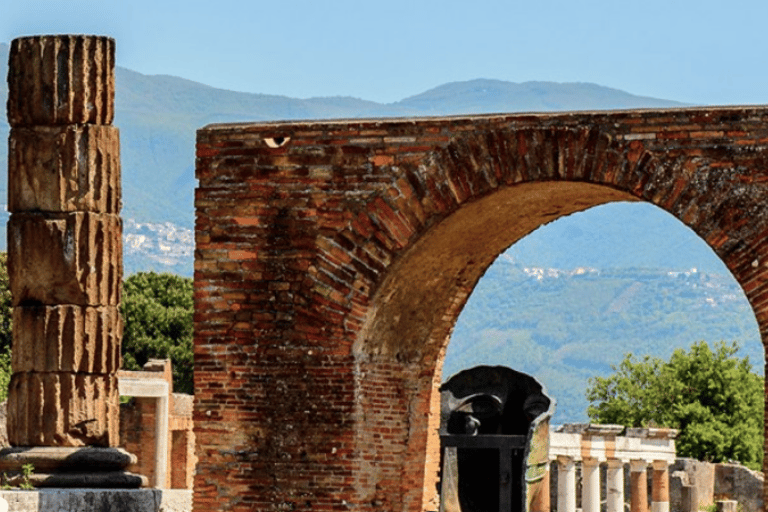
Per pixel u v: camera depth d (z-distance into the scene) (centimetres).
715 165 3084
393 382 3494
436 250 3388
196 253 3294
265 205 3269
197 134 3303
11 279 3800
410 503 3606
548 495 6109
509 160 3173
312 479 3234
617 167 3127
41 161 3791
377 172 3228
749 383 12294
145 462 6700
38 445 3759
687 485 10412
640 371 12419
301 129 3262
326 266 3238
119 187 3859
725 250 3070
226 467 3262
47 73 3800
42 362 3766
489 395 4866
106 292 3806
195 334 3291
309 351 3244
